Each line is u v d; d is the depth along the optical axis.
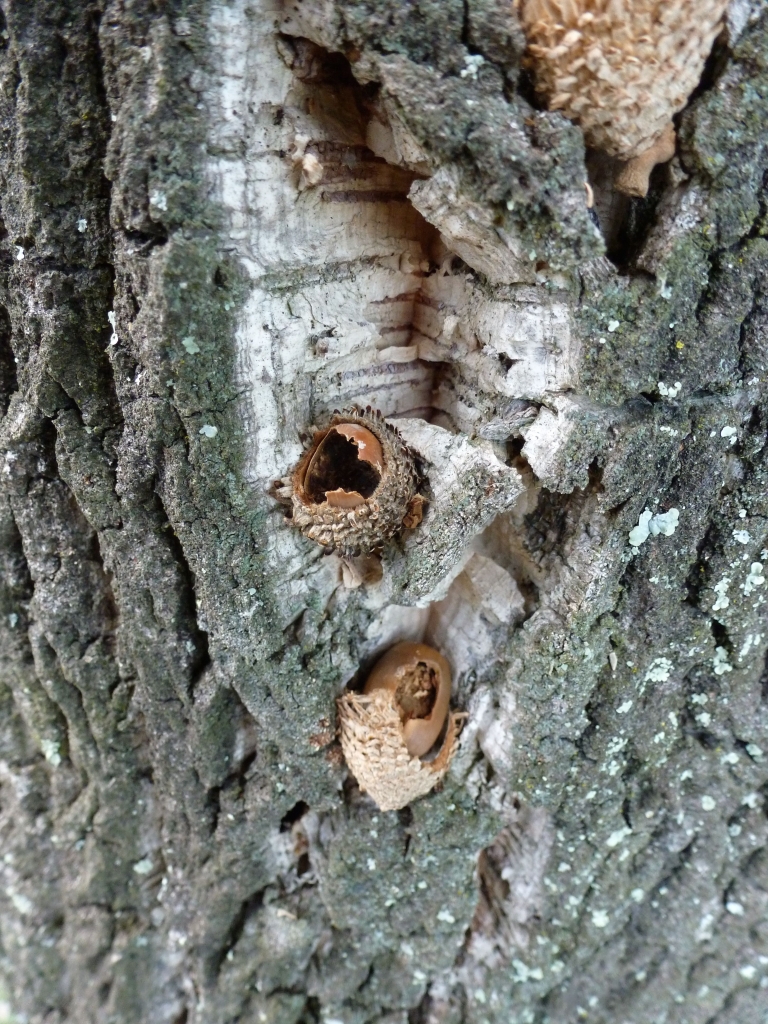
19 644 0.14
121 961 0.16
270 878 0.15
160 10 0.09
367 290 0.11
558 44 0.08
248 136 0.09
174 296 0.09
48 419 0.11
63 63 0.09
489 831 0.13
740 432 0.11
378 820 0.13
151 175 0.09
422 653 0.12
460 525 0.10
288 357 0.10
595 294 0.09
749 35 0.09
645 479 0.10
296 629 0.12
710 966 0.15
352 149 0.10
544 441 0.10
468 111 0.09
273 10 0.09
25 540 0.12
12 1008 0.17
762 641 0.12
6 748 0.15
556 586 0.12
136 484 0.11
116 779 0.14
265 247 0.10
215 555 0.11
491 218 0.09
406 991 0.15
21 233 0.10
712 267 0.10
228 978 0.15
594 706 0.12
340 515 0.10
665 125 0.09
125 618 0.12
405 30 0.08
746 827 0.14
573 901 0.14
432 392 0.12
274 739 0.13
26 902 0.16
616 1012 0.16
